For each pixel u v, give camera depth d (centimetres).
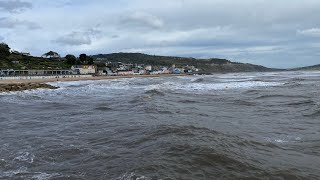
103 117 1834
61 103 2661
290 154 1051
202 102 2575
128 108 2192
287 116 1836
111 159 1015
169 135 1253
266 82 5747
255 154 1033
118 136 1320
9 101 2902
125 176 850
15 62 12450
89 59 15988
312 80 5803
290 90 3588
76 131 1472
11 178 877
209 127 1473
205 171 870
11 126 1641
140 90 4266
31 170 942
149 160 969
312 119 1717
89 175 881
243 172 863
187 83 5947
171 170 878
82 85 6128
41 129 1550
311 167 918
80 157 1058
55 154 1102
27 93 4012
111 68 17262
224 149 1052
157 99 2750
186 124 1498
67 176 879
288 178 827
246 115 1888
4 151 1152
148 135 1280
